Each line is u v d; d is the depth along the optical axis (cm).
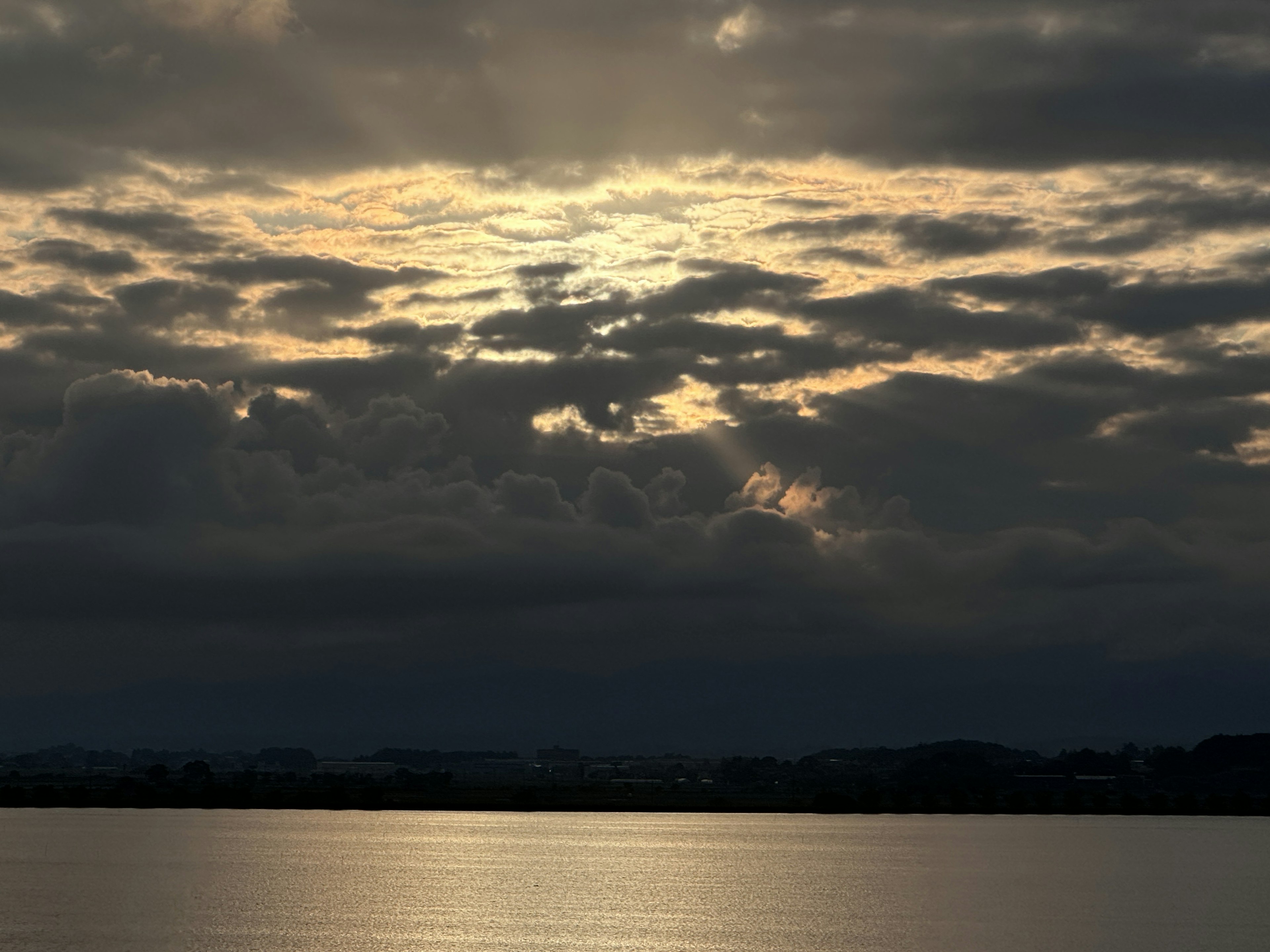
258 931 18325
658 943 17762
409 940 17675
